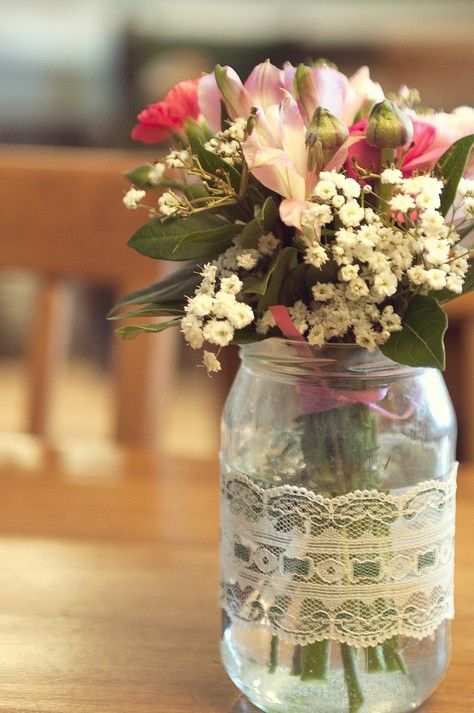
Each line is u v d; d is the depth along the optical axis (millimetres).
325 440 588
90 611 706
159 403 966
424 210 548
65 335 988
